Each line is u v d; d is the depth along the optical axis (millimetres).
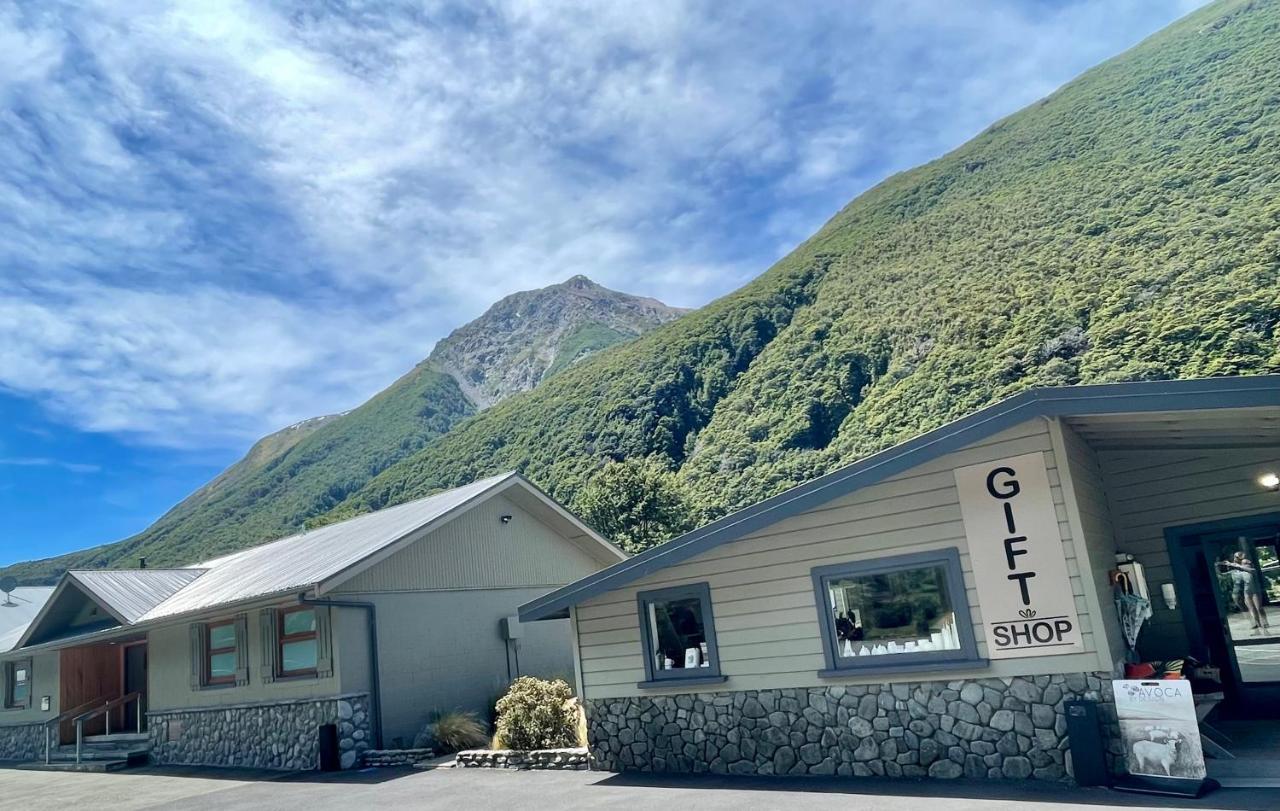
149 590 17359
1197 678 8398
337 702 12234
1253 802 5715
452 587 14234
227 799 10398
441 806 8359
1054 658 6898
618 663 9414
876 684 7750
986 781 6992
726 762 8484
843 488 7852
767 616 8406
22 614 25250
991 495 7297
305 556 15133
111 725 18297
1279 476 8461
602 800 7762
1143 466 9172
